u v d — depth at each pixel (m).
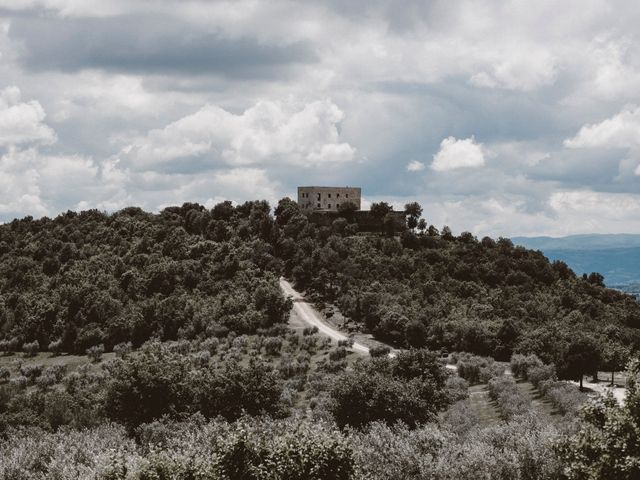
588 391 114.56
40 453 74.75
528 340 152.38
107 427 90.06
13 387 133.62
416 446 60.97
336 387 93.50
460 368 134.12
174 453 56.88
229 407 101.81
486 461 55.22
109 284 199.88
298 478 52.47
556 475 51.78
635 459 37.81
